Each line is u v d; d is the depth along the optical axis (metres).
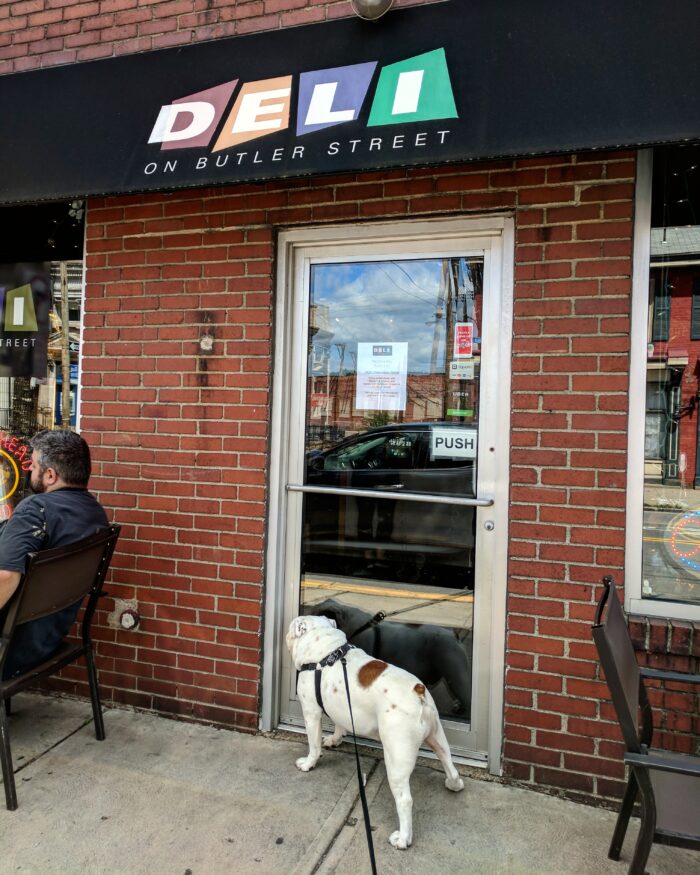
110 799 2.59
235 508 3.20
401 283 3.10
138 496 3.37
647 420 2.70
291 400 3.25
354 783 2.72
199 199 3.28
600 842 2.38
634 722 1.90
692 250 2.67
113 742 3.05
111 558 3.17
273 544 3.18
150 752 2.96
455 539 3.00
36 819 2.46
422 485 3.05
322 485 3.22
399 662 3.10
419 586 3.06
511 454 2.76
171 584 3.31
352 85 2.72
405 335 3.09
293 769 2.82
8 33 3.68
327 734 3.13
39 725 3.21
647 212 2.66
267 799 2.60
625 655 2.02
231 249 3.22
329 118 2.70
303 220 3.10
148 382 3.37
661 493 2.69
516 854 2.30
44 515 2.72
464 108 2.50
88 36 3.49
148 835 2.38
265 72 2.91
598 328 2.65
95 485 3.46
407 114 2.58
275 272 3.19
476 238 2.96
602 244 2.65
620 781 2.59
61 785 2.68
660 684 2.56
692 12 2.33
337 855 2.29
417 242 3.05
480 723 2.92
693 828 1.80
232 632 3.20
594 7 2.45
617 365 2.62
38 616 2.65
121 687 3.40
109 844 2.33
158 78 3.14
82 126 3.19
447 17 2.68
